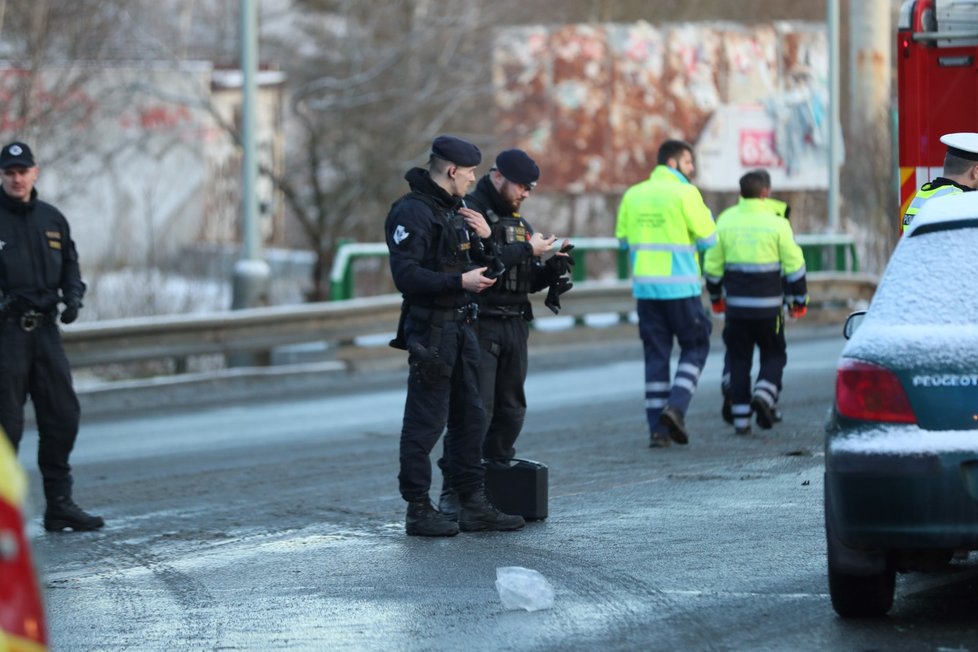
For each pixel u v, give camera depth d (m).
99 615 19.95
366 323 54.25
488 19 94.44
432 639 18.17
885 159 74.94
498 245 24.84
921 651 16.95
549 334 58.97
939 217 18.12
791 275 34.81
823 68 103.38
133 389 47.53
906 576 20.88
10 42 74.44
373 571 21.98
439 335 24.22
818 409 39.34
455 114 96.06
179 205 114.81
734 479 28.88
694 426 37.03
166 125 102.81
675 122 104.75
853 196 76.81
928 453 16.81
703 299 64.50
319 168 92.75
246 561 23.09
